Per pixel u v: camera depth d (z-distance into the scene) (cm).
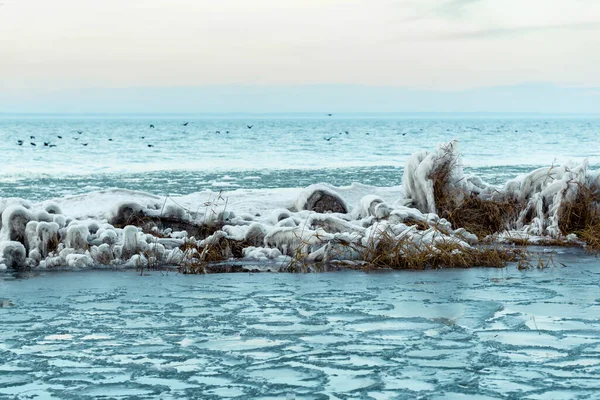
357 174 2683
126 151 5084
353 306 782
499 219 1328
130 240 1060
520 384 527
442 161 1355
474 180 1420
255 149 5441
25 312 753
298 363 579
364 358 591
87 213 1258
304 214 1237
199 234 1198
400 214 1206
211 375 551
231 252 1130
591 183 1344
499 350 612
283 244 1127
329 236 1096
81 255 1030
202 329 687
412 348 619
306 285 903
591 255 1143
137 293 852
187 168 3128
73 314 746
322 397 502
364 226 1210
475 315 737
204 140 7731
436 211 1330
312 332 674
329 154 4603
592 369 560
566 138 8238
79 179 2455
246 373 555
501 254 1104
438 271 1014
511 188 1377
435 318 726
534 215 1335
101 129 14462
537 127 16075
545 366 568
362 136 9319
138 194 1461
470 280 937
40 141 7394
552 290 866
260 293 854
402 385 525
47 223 1056
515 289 873
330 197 1338
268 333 671
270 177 2542
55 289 873
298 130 13238
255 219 1241
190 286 895
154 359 591
